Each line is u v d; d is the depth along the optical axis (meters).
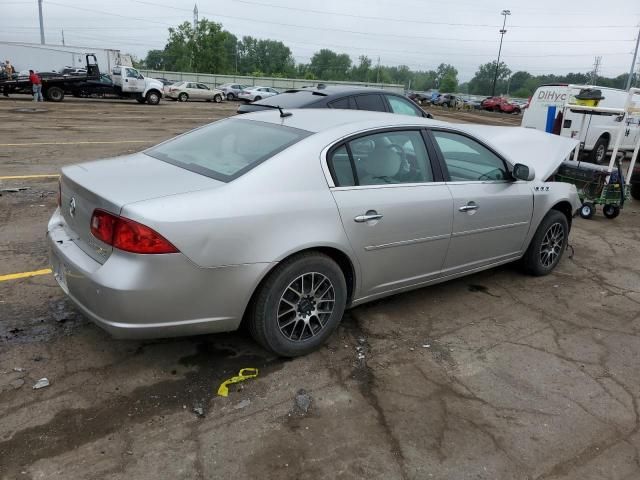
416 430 2.83
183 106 29.44
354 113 4.05
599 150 13.54
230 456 2.56
